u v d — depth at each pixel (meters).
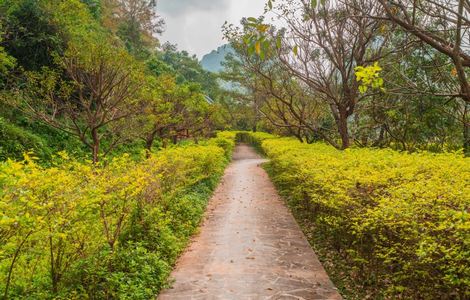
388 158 8.38
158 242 7.17
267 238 9.00
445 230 3.90
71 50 10.75
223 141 29.98
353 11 10.61
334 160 9.05
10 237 3.86
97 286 5.24
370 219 4.82
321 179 7.51
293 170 12.35
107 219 5.92
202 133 26.45
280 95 16.92
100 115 12.07
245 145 50.19
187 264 7.25
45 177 4.48
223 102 44.56
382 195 5.62
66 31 17.45
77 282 5.00
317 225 9.11
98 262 5.24
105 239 5.73
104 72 10.73
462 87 5.50
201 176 14.38
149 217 7.15
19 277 4.69
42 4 17.11
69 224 4.57
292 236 9.20
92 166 6.43
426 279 4.26
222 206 12.93
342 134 13.21
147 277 5.80
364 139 16.81
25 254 4.74
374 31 11.34
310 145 18.11
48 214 4.18
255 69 15.48
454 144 14.79
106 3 39.34
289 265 7.16
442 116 14.41
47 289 4.76
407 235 4.33
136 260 5.99
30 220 3.68
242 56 15.52
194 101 19.20
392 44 12.84
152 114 15.59
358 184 6.29
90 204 4.82
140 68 11.86
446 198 4.57
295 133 21.94
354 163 8.34
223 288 6.07
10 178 3.84
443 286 4.00
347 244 6.96
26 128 15.32
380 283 5.68
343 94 13.49
